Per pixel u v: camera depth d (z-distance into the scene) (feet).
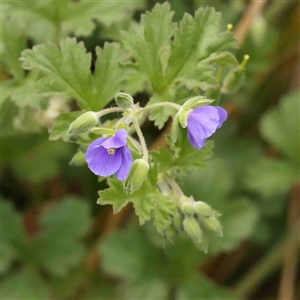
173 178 1.43
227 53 1.44
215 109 1.32
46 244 1.71
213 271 1.87
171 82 1.45
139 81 1.45
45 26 1.57
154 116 1.43
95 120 1.36
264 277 1.84
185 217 1.41
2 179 1.83
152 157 1.42
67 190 1.88
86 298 1.76
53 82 1.44
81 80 1.45
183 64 1.45
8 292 1.68
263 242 1.83
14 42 1.55
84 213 1.72
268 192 1.77
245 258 1.89
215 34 1.44
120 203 1.39
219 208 1.67
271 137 1.80
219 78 1.47
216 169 1.69
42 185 1.85
